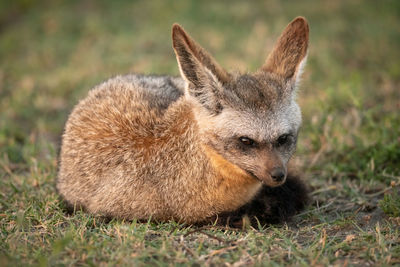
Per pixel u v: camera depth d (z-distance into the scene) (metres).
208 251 12.71
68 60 36.50
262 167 14.41
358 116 22.45
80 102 18.48
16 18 48.78
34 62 36.38
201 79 14.90
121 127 16.25
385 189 17.64
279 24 38.97
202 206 15.38
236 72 16.39
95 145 16.34
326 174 19.73
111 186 15.74
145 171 15.51
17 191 17.75
